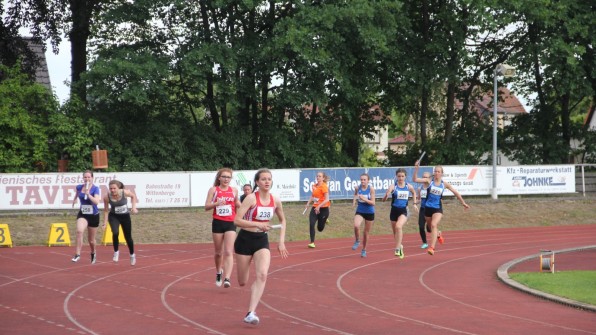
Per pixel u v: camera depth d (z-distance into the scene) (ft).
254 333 32.55
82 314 36.96
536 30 128.16
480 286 49.01
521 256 68.69
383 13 110.73
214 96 115.34
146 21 109.60
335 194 100.73
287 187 97.09
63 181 85.71
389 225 96.63
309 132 122.72
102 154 98.68
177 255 67.00
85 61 121.70
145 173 88.84
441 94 134.82
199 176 91.30
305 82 110.83
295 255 67.82
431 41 121.19
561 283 48.08
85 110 107.34
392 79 126.52
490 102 138.10
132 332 32.50
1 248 72.13
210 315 36.81
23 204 84.38
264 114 121.19
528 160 136.26
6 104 100.32
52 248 72.33
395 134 146.30
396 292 45.88
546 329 34.22
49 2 120.16
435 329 33.96
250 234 34.35
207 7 111.24
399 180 63.46
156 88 103.45
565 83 124.98
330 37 106.42
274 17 113.50
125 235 57.67
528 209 111.24
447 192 111.65
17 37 123.44
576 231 96.73
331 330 33.47
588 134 138.51
